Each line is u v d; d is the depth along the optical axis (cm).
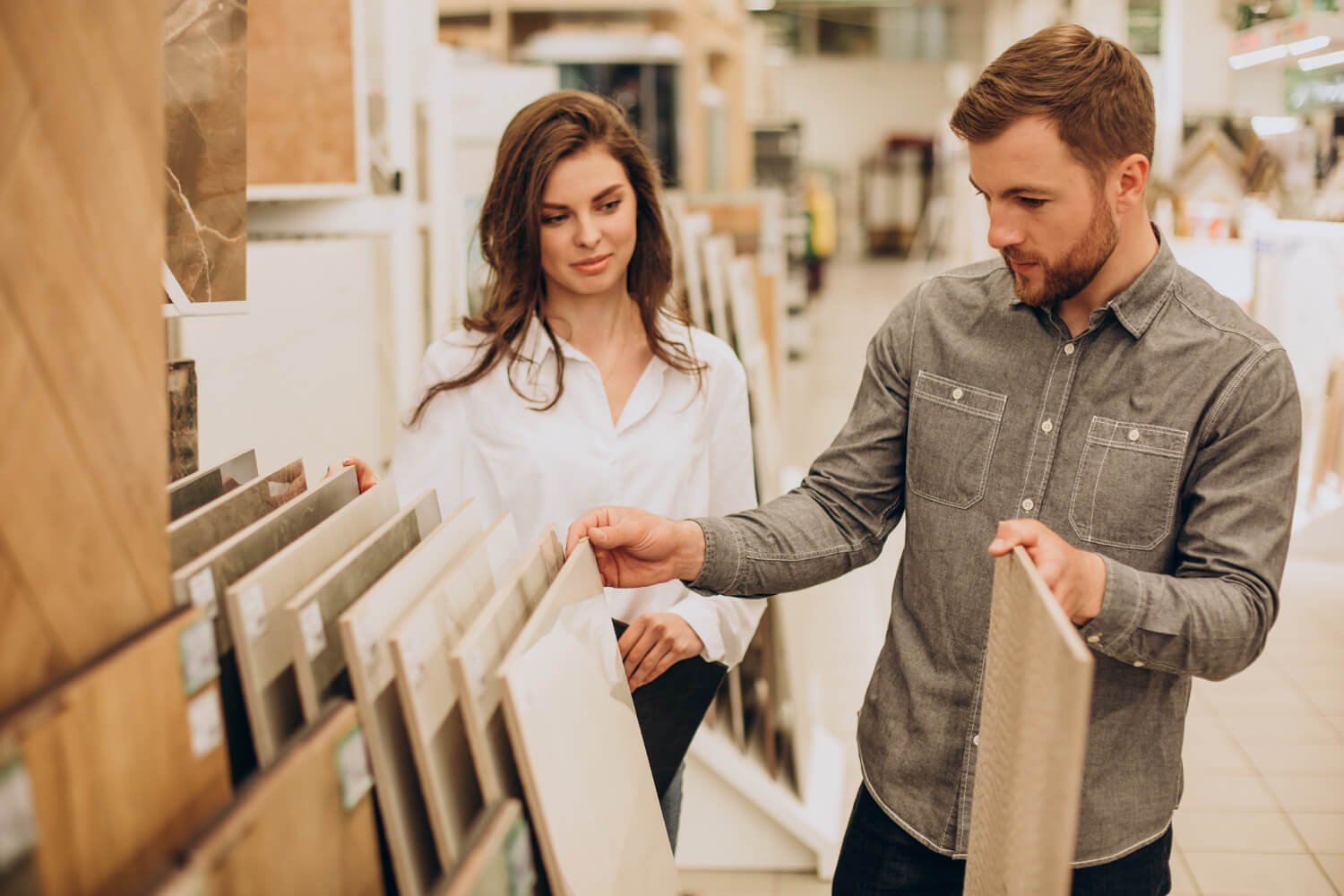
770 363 627
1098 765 134
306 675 84
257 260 204
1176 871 285
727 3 852
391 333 296
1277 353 125
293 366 224
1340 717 357
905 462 153
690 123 693
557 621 106
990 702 112
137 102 74
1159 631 115
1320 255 480
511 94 445
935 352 145
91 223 70
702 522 143
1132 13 752
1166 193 593
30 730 59
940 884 148
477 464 177
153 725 71
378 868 86
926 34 1847
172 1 125
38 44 65
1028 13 1025
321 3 238
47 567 65
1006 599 107
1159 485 129
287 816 71
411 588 96
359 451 270
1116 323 132
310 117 241
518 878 83
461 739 93
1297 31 433
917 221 2361
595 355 176
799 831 278
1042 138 119
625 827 108
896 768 148
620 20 685
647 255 175
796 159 1105
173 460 137
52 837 61
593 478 172
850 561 152
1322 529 484
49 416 66
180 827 73
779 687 287
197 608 77
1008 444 138
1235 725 355
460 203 378
